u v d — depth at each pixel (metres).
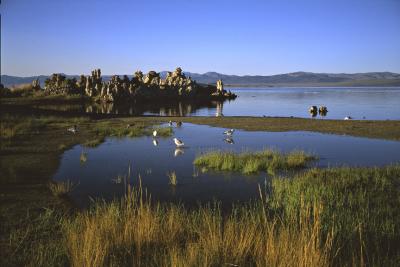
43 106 64.56
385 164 20.31
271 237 7.51
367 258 7.76
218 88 126.56
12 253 8.76
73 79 96.56
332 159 21.78
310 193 13.32
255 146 26.75
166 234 9.00
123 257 7.95
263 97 133.00
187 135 33.16
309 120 43.38
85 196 14.27
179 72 122.69
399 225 10.16
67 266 7.82
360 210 11.86
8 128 31.80
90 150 24.88
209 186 15.75
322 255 7.02
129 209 10.29
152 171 18.61
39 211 12.24
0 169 18.44
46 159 21.36
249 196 14.30
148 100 95.38
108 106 76.19
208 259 7.33
